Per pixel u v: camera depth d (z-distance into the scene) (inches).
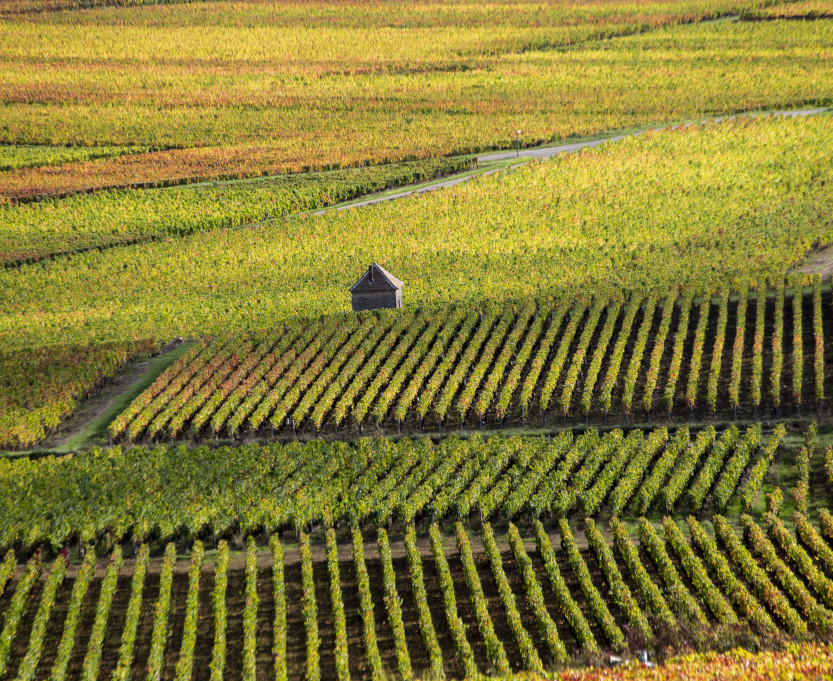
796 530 1932.8
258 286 4606.3
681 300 3228.3
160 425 2694.4
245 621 1772.9
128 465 2485.2
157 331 3784.5
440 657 1638.8
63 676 1684.3
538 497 2118.6
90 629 1840.6
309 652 1670.8
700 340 2910.9
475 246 4849.9
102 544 2164.1
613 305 3341.5
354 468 2390.5
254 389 2847.0
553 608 1787.6
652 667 1493.6
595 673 1497.3
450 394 2721.5
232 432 2674.7
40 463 2519.7
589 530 1964.8
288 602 1878.7
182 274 4901.6
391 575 1875.0
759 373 2635.3
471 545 2050.9
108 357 3253.0
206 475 2384.4
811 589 1768.0
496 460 2329.0
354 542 2015.3
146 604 1907.0
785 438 2381.9
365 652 1715.1
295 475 2347.4
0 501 2298.2
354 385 2829.7
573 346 3080.7
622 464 2285.9
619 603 1740.9
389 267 4690.0
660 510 2122.3
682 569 1863.9
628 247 4559.5
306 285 4542.3
